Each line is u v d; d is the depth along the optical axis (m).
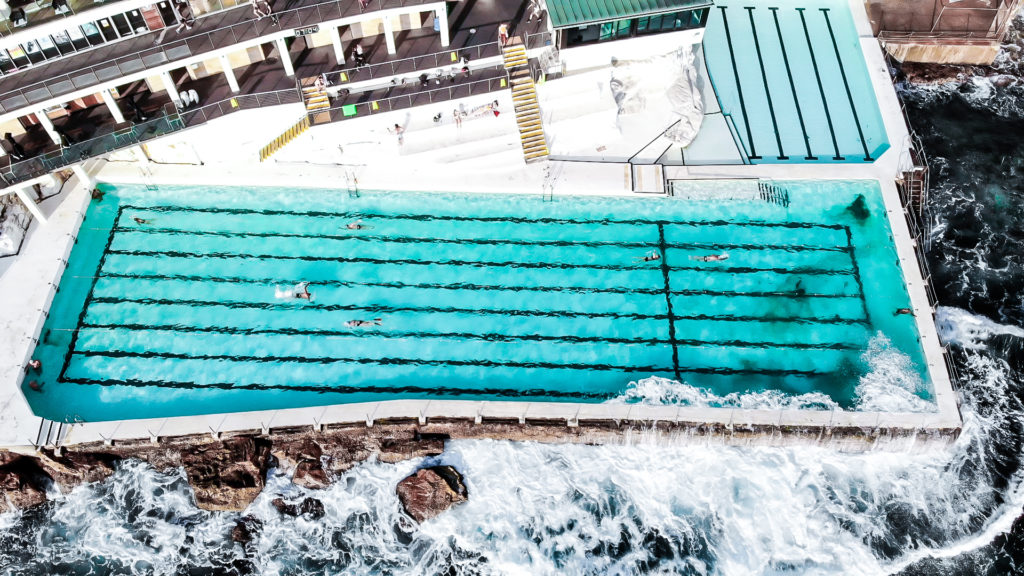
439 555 34.56
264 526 35.31
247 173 43.09
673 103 44.34
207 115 40.41
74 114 40.72
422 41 42.66
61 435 35.41
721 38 48.03
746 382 37.31
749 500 35.44
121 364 37.72
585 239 41.47
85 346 38.25
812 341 38.50
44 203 41.75
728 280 40.28
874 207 42.28
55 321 38.97
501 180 42.62
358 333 38.69
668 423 35.66
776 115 45.31
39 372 37.41
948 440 36.12
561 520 35.16
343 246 41.34
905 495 35.72
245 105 40.59
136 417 36.25
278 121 41.59
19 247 40.41
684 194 42.56
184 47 38.12
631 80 44.59
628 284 40.19
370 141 42.97
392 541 34.94
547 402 36.31
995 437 37.19
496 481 35.94
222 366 37.72
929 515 35.31
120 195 42.81
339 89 41.50
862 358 37.94
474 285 40.16
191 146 42.31
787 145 44.34
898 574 34.03
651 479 35.97
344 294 39.84
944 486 35.97
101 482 36.16
